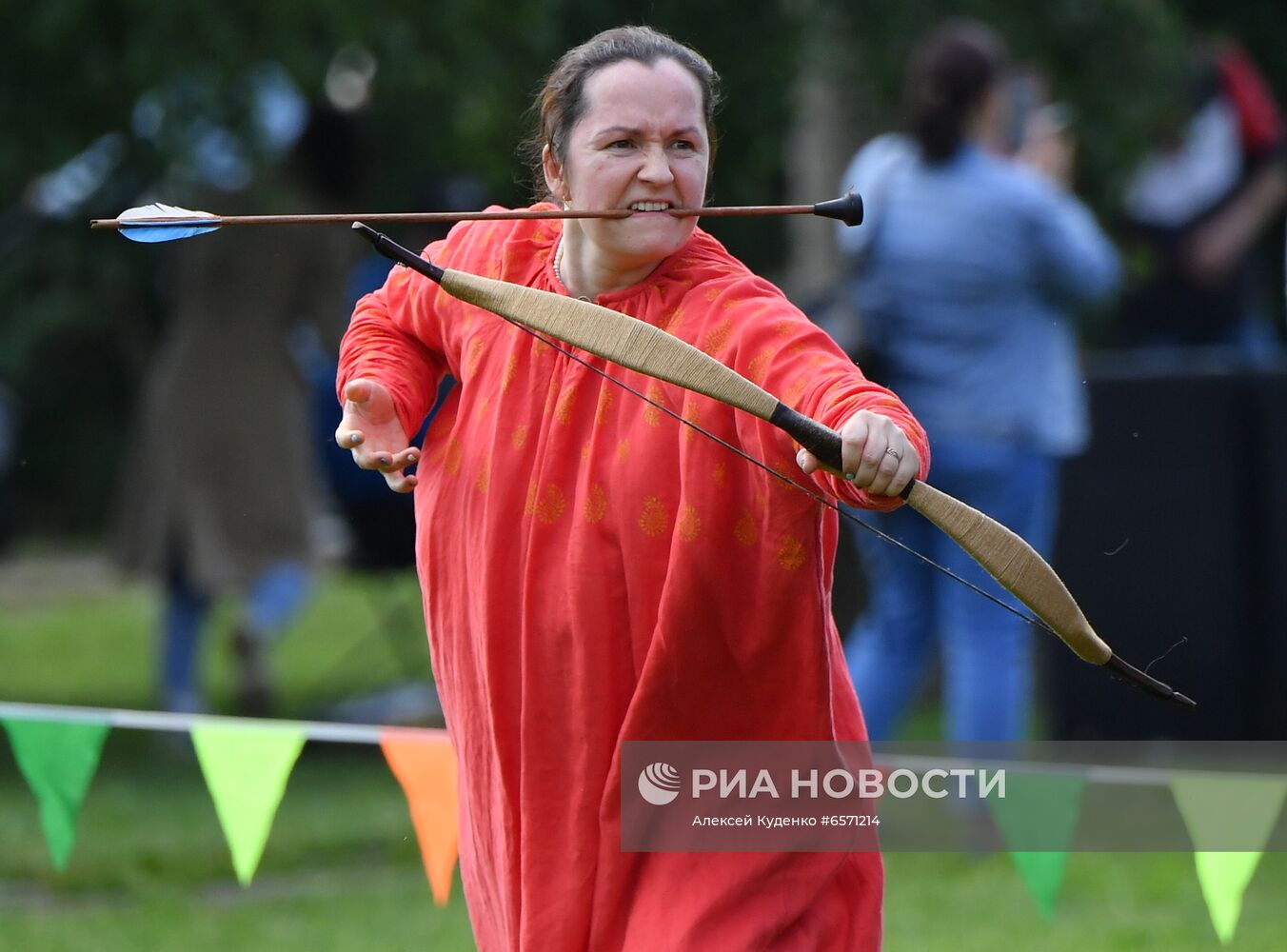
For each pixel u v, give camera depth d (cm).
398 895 2081
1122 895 2044
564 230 1165
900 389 2245
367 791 2595
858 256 2275
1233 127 3484
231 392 2817
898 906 2006
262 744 1536
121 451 5678
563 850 1110
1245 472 2616
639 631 1091
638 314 1123
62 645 4078
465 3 2731
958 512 1008
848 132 3456
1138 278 3516
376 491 2858
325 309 2809
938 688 3303
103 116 2767
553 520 1110
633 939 1098
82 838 2295
